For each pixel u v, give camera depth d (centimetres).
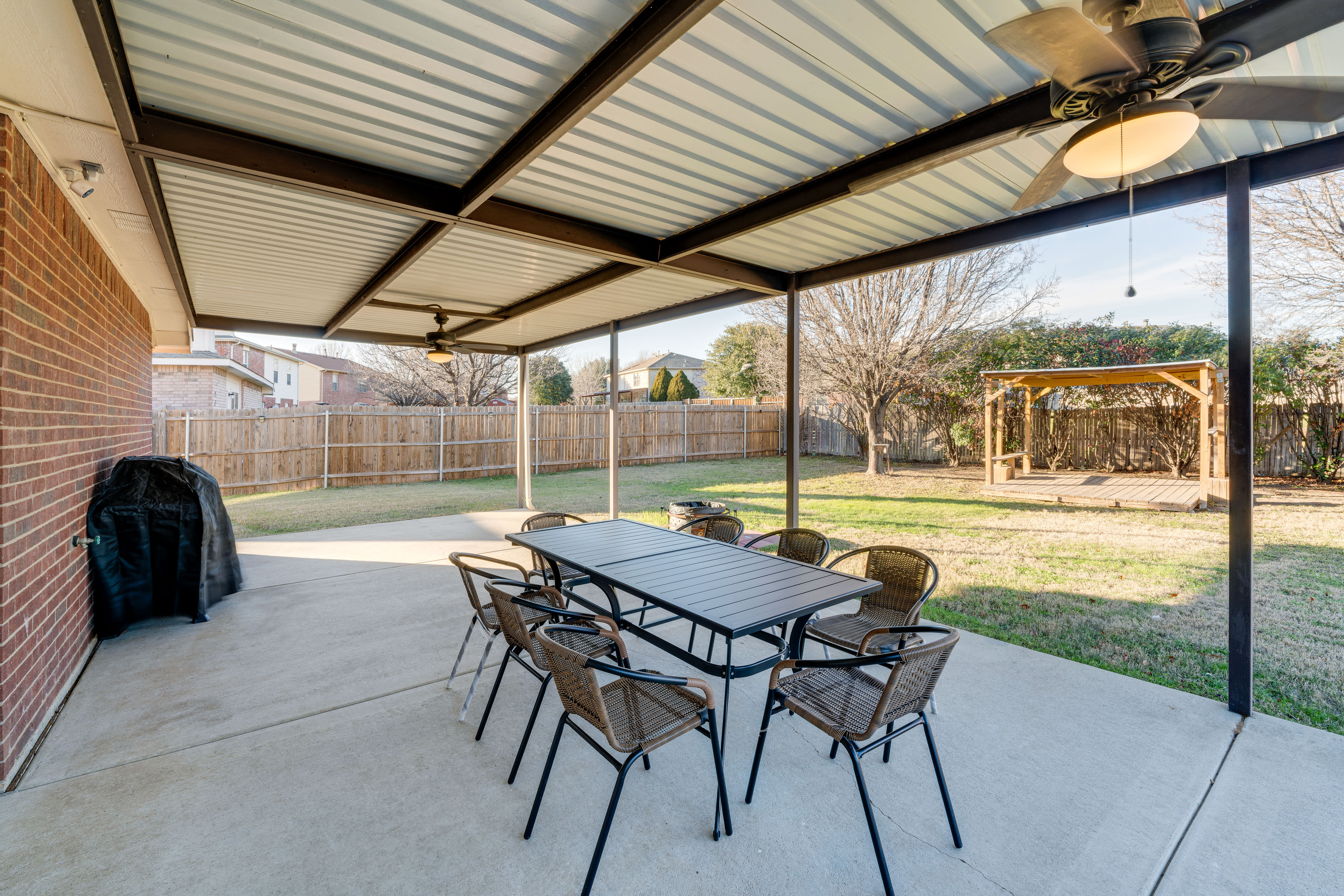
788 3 180
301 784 225
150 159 264
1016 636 391
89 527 354
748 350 2061
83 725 268
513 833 199
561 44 199
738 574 277
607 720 175
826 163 296
